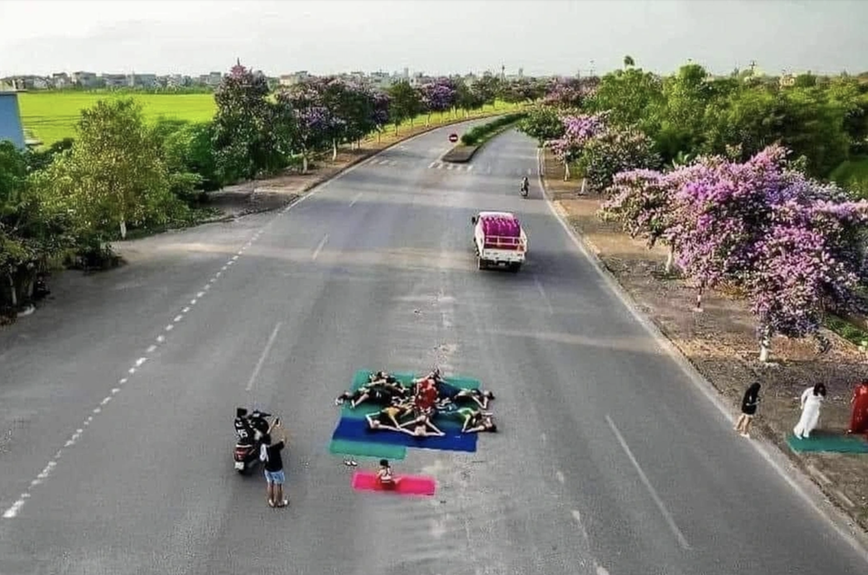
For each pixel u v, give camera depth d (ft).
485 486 44.83
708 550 39.73
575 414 54.39
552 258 98.37
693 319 75.31
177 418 50.88
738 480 46.55
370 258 93.76
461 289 82.69
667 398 57.62
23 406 51.75
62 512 40.34
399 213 122.52
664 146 136.15
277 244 98.58
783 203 60.18
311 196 134.31
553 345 67.51
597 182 124.57
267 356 61.77
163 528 39.45
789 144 123.65
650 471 47.16
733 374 62.03
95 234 85.15
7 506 40.65
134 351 61.82
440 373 59.98
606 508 43.11
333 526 40.40
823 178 131.23
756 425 53.47
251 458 44.32
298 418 51.52
